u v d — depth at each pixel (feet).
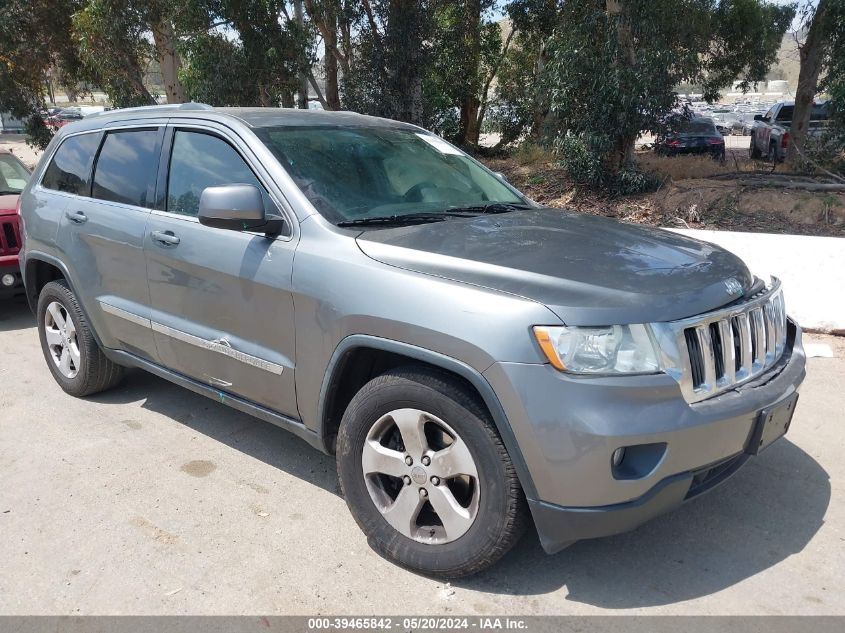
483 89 72.95
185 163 12.98
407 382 9.50
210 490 12.42
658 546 10.75
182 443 14.25
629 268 9.59
